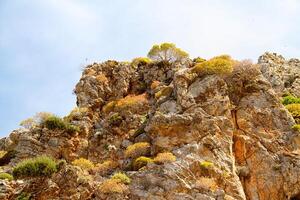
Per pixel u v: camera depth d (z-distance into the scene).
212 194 31.27
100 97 49.94
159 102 40.91
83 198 33.16
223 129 36.31
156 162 33.59
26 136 42.56
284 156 35.22
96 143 43.72
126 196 32.38
